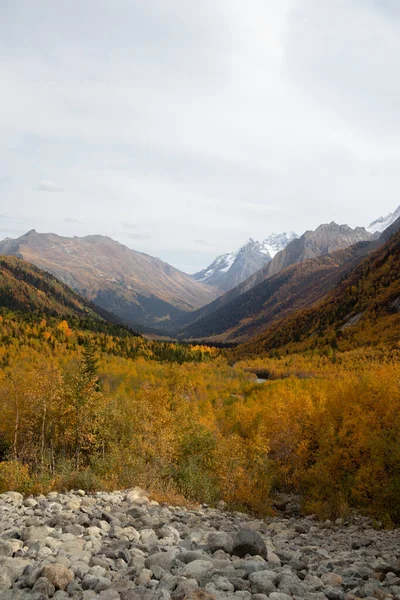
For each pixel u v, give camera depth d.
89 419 37.53
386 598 6.33
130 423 34.56
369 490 24.70
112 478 21.06
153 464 24.80
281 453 40.59
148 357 161.38
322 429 37.91
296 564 8.72
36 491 15.74
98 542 8.34
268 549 9.95
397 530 19.66
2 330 157.62
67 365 106.69
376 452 25.41
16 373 46.16
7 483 16.20
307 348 159.25
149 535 9.45
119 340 184.75
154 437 27.45
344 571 8.76
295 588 6.00
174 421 32.38
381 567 8.96
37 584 5.37
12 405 42.34
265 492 30.62
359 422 33.75
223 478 28.91
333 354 129.62
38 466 27.97
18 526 9.49
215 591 5.45
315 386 62.84
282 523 22.70
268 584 5.91
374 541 16.34
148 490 20.06
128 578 6.25
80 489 16.11
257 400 66.62
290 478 38.84
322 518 25.08
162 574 6.43
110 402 39.34
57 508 11.84
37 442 42.69
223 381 106.81
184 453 30.36
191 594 4.94
